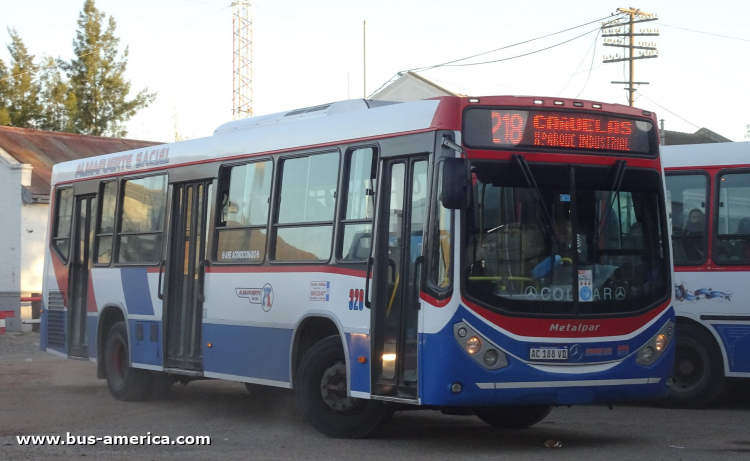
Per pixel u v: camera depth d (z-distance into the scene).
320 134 9.70
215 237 11.03
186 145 11.84
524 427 10.23
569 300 8.25
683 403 12.02
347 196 9.25
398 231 8.59
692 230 12.08
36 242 29.81
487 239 8.05
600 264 8.45
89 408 11.99
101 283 13.32
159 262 11.98
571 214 8.38
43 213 30.03
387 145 8.78
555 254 8.26
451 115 8.16
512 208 8.17
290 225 9.91
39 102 60.53
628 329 8.48
